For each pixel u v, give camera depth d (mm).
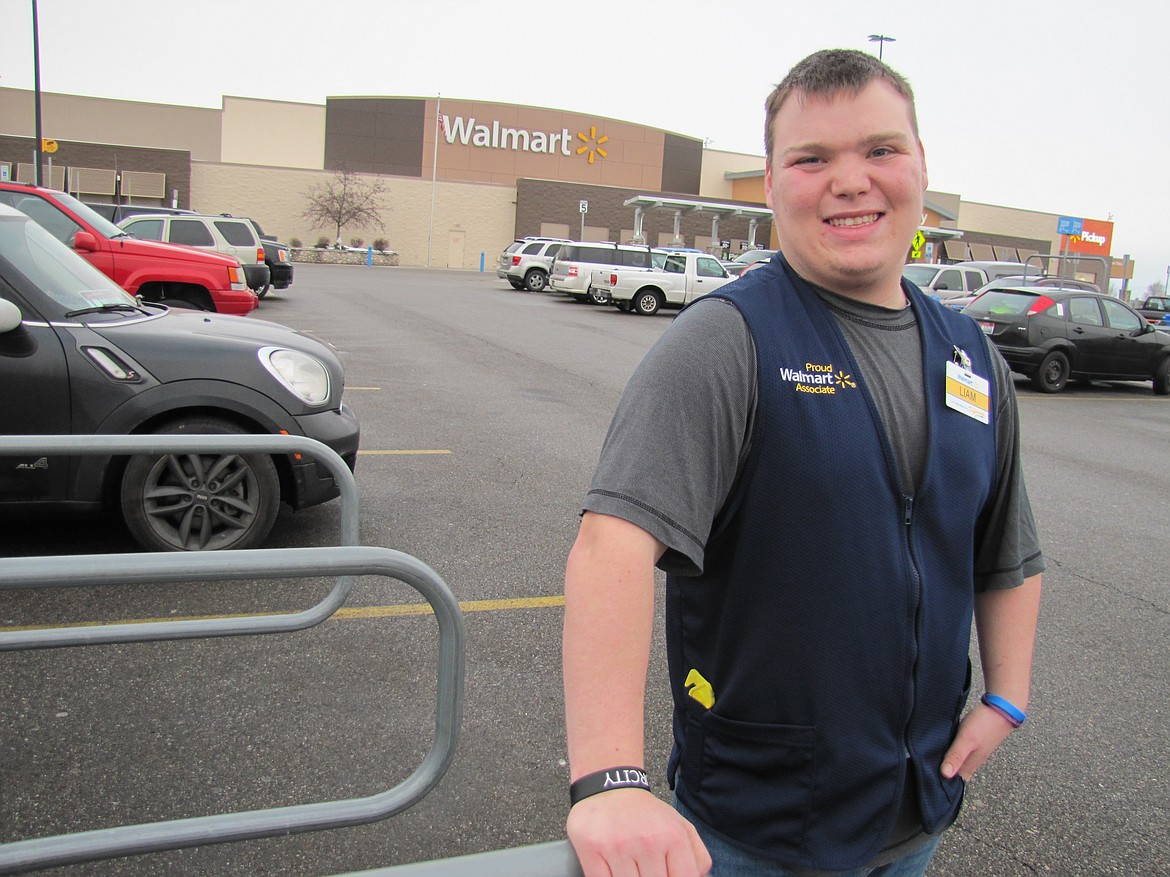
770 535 1354
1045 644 4547
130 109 55344
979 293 15812
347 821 2021
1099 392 15742
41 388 4613
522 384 11609
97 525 5391
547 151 59594
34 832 2684
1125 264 32438
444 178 58406
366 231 50156
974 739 1549
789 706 1378
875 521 1361
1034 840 2959
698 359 1321
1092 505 7508
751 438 1356
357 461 7238
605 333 18641
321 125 57406
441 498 6324
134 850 1912
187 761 3094
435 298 25688
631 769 1135
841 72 1450
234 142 56625
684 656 1479
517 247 31547
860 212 1434
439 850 2740
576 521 5965
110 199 44250
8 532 5219
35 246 5055
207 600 4422
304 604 4422
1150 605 5188
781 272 1492
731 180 64250
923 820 1461
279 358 5016
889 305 1514
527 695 3672
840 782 1382
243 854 2678
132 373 4723
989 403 1538
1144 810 3154
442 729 1992
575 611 1205
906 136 1459
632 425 1288
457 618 1926
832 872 1391
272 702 3512
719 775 1438
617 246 26266
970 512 1465
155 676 3676
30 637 2707
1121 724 3762
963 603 1475
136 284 11875
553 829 2863
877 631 1369
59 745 3158
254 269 18594
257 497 4895
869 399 1396
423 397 10266
